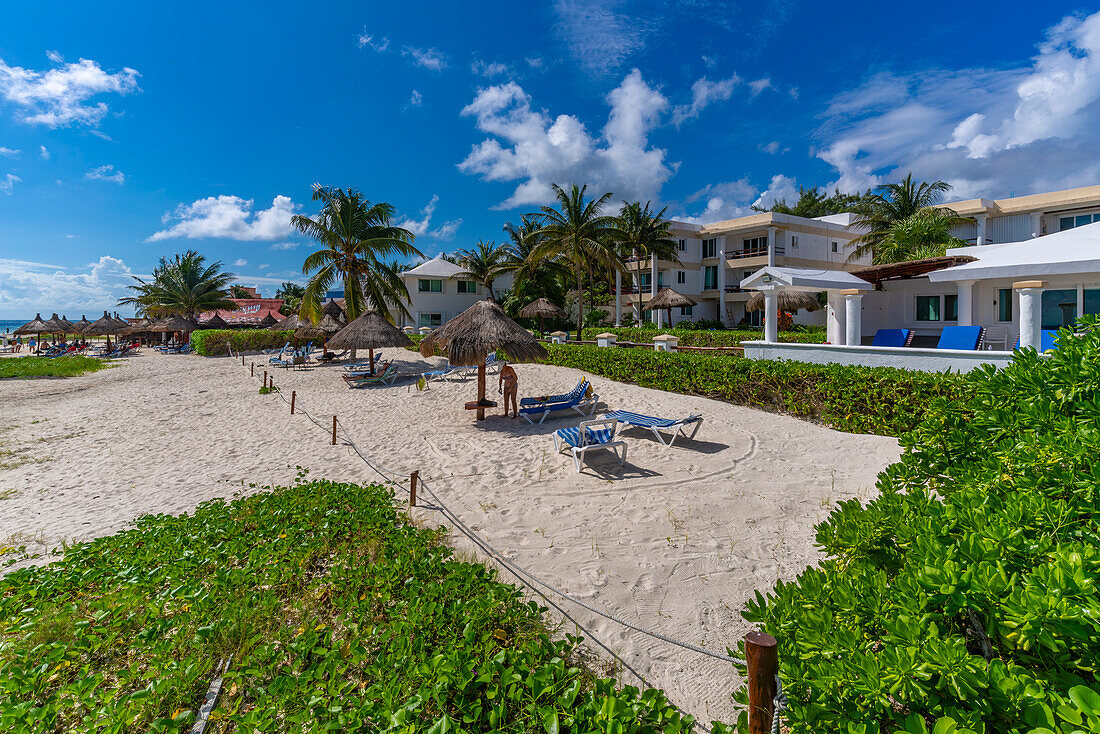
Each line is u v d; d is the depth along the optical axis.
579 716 2.40
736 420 9.17
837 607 2.00
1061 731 1.25
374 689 2.70
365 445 9.13
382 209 23.70
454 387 15.69
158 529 5.14
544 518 5.43
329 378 19.48
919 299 15.19
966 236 30.28
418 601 3.45
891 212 30.52
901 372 7.80
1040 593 1.48
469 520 5.45
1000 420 2.85
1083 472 2.08
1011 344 11.87
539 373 16.70
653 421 7.97
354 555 4.38
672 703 2.88
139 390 17.58
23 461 8.83
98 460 8.80
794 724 1.78
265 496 6.04
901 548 2.39
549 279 39.62
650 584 4.08
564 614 3.69
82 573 4.20
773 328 12.77
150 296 47.75
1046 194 27.08
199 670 3.04
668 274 39.56
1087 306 10.75
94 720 2.67
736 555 4.47
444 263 46.09
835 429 8.39
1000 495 2.31
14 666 3.01
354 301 24.12
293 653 3.13
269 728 2.56
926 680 1.60
